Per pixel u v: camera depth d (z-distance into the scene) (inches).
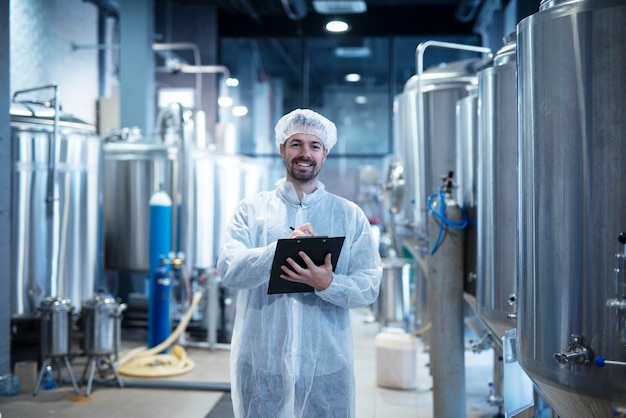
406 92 178.9
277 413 82.7
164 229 195.9
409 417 145.3
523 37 71.4
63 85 271.6
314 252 79.4
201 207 239.9
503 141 100.2
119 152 232.8
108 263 236.4
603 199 63.3
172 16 372.8
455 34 358.9
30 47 242.8
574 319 65.6
